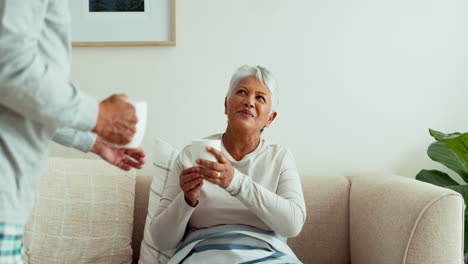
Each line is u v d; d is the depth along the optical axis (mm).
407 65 2236
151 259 1840
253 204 1423
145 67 2219
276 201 1451
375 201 1768
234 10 2209
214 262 1438
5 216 779
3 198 779
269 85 1598
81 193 1907
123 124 846
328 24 2223
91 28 2195
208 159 1332
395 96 2244
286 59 2223
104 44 2186
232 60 2221
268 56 2223
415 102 2244
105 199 1917
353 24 2227
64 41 870
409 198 1582
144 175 2131
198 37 2213
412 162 2250
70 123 784
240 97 1584
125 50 2213
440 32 2234
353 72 2234
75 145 1068
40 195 1874
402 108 2244
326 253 2018
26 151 808
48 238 1828
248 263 1415
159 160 1956
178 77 2223
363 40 2229
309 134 2238
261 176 1606
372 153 2248
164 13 2197
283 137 2236
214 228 1538
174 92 2225
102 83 2215
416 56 2236
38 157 833
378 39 2229
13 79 716
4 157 788
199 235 1536
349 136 2244
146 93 2225
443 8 2229
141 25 2199
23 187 812
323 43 2225
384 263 1607
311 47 2225
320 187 2055
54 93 748
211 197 1573
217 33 2213
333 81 2232
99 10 2191
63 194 1894
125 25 2199
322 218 2025
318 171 2246
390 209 1644
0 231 771
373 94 2240
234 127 1584
